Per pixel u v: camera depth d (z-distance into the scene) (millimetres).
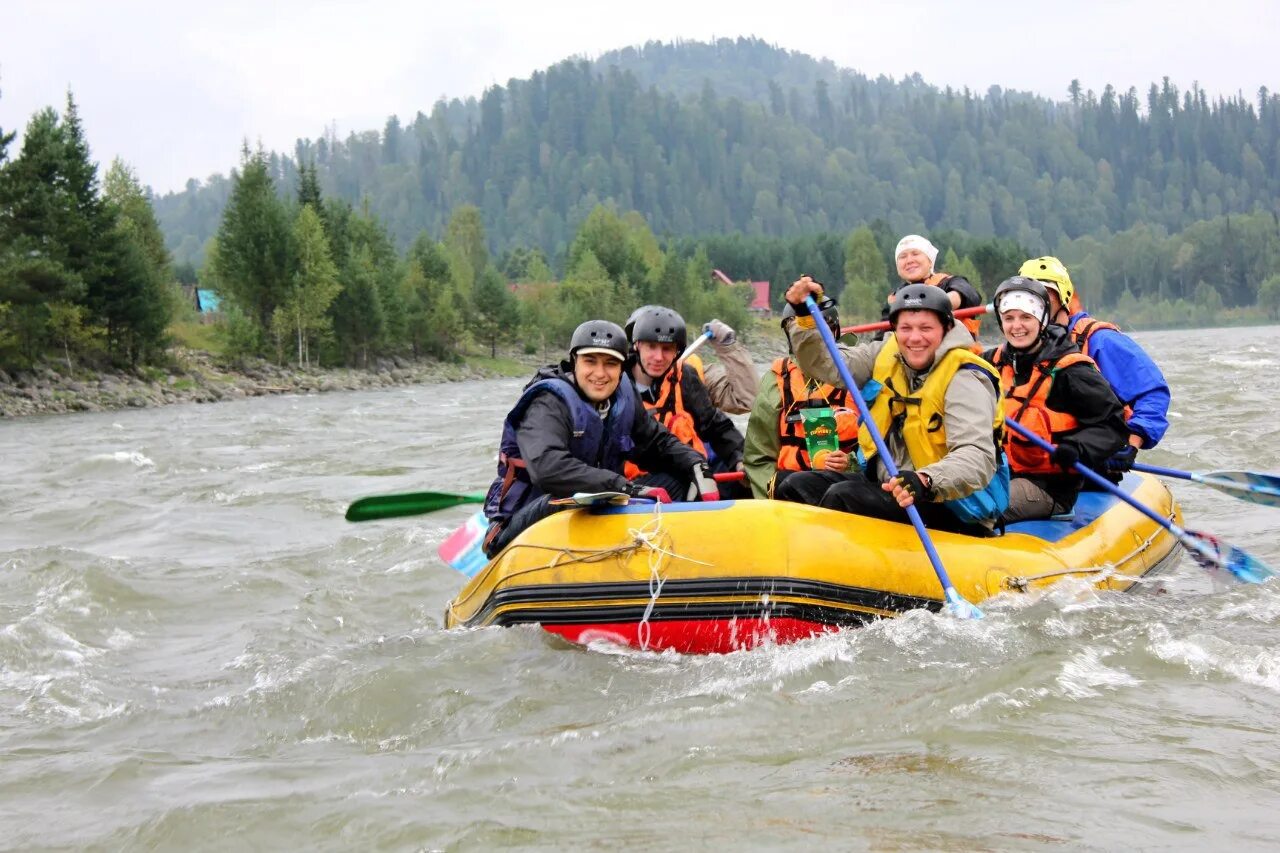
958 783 3547
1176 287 199500
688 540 5176
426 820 3520
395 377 63500
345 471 14633
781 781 3641
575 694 4695
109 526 10812
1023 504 6305
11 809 3873
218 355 57688
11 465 17938
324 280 60281
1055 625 5199
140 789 3998
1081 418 6305
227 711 4875
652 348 6379
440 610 7055
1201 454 11664
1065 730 3957
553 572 5320
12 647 6180
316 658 5559
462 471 13867
